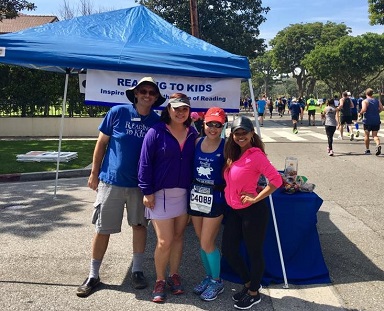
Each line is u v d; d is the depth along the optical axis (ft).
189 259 15.23
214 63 14.33
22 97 55.57
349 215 20.61
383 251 15.98
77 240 16.93
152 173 11.62
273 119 107.86
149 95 11.93
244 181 11.10
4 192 25.44
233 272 13.61
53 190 26.03
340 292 12.64
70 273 13.78
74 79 55.93
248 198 11.09
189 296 12.32
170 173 11.54
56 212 21.02
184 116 11.35
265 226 11.49
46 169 30.94
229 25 88.07
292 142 49.98
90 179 12.81
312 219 13.52
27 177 29.25
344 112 51.26
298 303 11.94
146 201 11.60
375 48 164.96
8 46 14.88
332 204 22.58
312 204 13.52
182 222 12.07
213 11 88.53
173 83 15.16
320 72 175.22
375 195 24.41
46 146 43.50
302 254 13.67
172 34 16.79
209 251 12.00
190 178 11.87
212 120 11.32
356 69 169.37
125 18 17.90
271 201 13.28
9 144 44.96
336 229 18.54
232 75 14.34
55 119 55.77
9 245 16.28
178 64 14.30
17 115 56.54
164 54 14.44
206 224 11.75
